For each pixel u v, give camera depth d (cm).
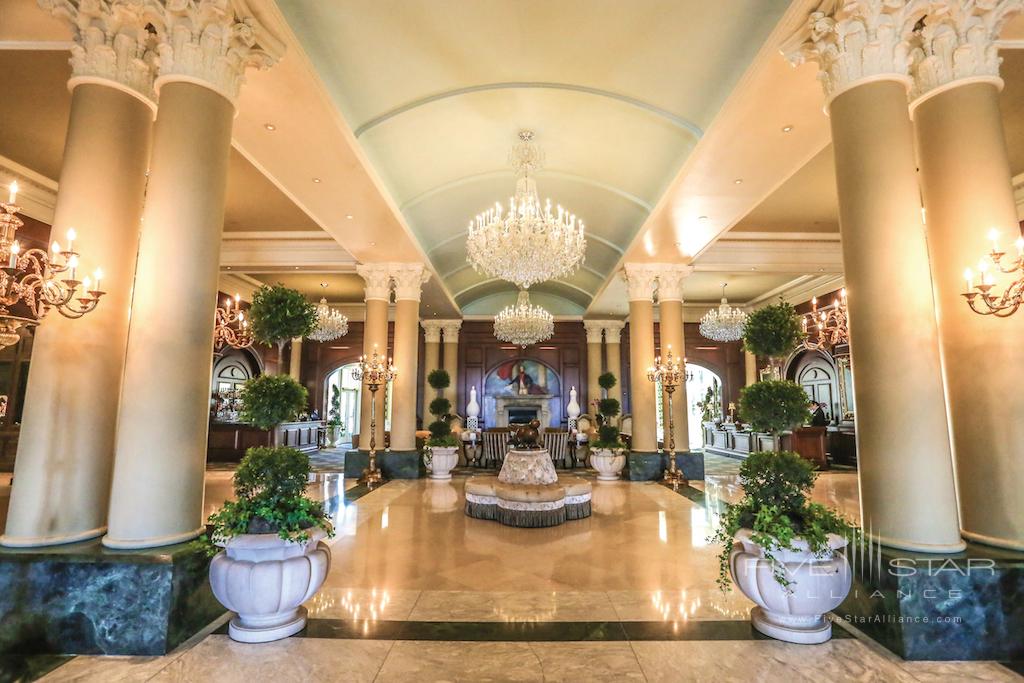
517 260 639
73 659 290
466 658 300
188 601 316
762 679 274
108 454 354
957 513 310
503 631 337
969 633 289
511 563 484
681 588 419
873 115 339
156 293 329
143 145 381
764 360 1691
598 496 838
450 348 1723
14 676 273
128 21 369
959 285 341
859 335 336
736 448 1559
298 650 306
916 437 311
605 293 1345
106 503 351
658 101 564
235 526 314
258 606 311
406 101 572
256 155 579
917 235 326
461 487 916
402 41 477
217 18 357
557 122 645
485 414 1747
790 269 1067
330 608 373
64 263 340
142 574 300
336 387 1919
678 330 1026
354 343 1761
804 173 746
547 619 356
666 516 688
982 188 338
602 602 388
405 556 506
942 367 352
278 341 388
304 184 656
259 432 1335
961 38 348
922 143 363
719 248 1066
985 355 329
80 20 362
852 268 342
